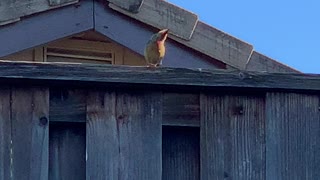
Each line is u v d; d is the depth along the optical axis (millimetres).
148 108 2559
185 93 2586
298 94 2621
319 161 2600
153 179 2527
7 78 2459
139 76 2521
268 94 2607
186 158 2580
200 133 2576
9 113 2486
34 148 2486
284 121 2605
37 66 2471
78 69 2488
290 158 2594
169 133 2586
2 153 2465
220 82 2559
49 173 2508
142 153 2535
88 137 2521
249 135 2592
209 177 2562
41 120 2504
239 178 2570
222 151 2576
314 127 2615
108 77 2502
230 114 2592
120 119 2543
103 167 2514
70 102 2531
